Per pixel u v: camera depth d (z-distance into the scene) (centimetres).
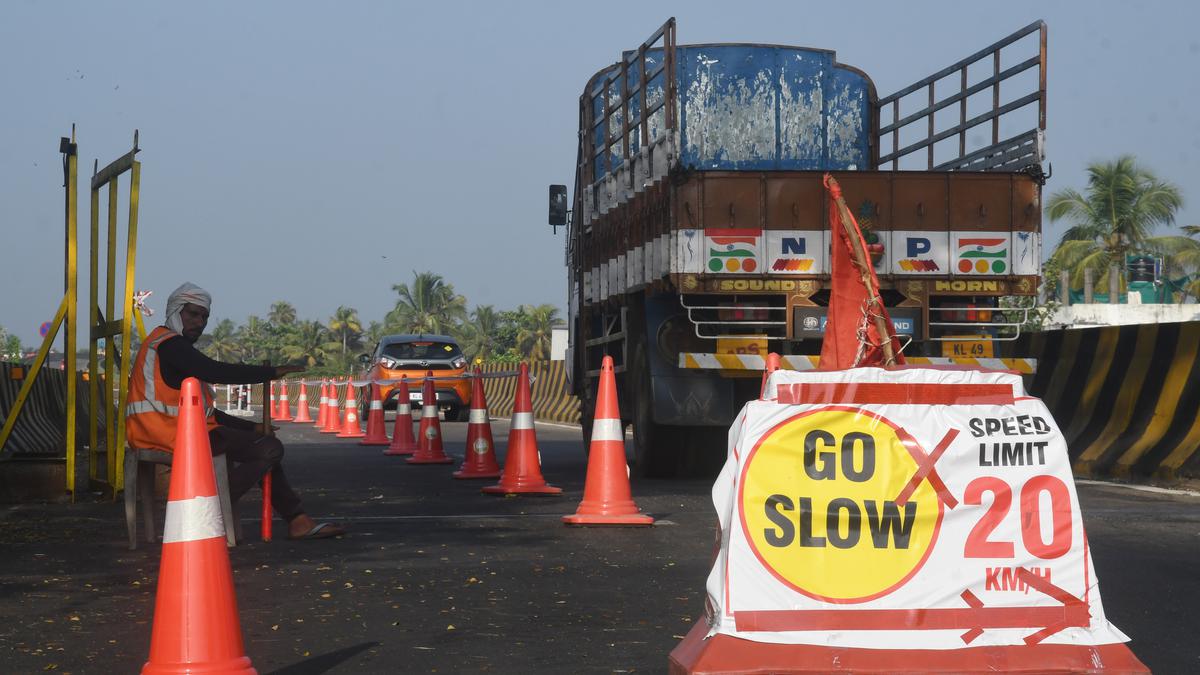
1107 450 1278
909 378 399
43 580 682
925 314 1091
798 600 383
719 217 1070
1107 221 5334
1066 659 381
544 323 11562
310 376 11200
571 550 787
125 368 1073
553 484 1245
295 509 847
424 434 1598
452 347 2825
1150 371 1268
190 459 429
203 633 420
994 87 1158
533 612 593
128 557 768
